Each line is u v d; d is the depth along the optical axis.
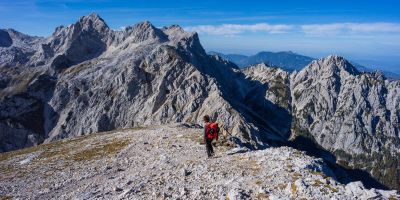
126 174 32.50
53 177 36.50
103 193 25.81
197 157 33.44
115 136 61.91
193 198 21.33
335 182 20.62
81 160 43.66
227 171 25.75
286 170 23.30
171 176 27.11
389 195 18.44
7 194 31.81
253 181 22.48
